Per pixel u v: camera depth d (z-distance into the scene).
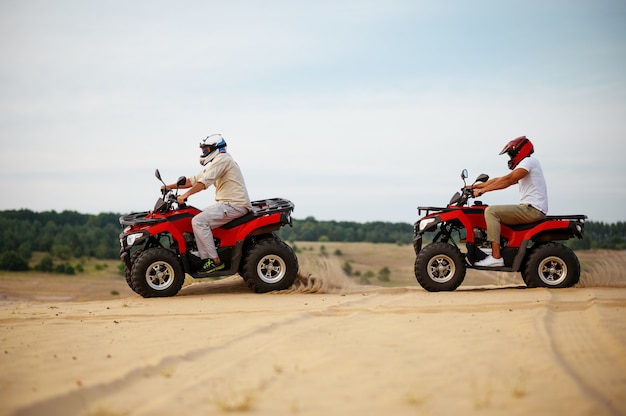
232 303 9.12
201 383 4.70
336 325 6.82
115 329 6.94
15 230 101.75
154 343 6.09
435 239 10.52
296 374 4.89
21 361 5.46
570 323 6.67
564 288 9.98
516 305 8.02
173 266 10.13
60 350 5.88
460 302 8.51
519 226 10.12
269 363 5.23
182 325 7.09
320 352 5.55
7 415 3.99
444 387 4.52
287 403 4.22
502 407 4.07
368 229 100.81
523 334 6.07
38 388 4.63
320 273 11.34
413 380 4.68
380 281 62.25
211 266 10.31
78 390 4.52
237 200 10.37
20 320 7.85
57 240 101.12
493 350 5.49
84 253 99.50
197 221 10.15
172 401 4.27
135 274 10.01
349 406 4.15
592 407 4.01
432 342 5.87
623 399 4.20
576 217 10.15
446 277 10.09
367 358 5.32
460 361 5.17
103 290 76.06
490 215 10.00
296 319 7.30
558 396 4.24
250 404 4.20
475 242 10.26
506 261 10.11
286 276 10.42
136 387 4.65
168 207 10.39
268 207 10.96
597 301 8.00
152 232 10.13
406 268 72.06
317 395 4.38
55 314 8.34
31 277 82.44
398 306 8.22
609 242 39.84
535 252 10.07
